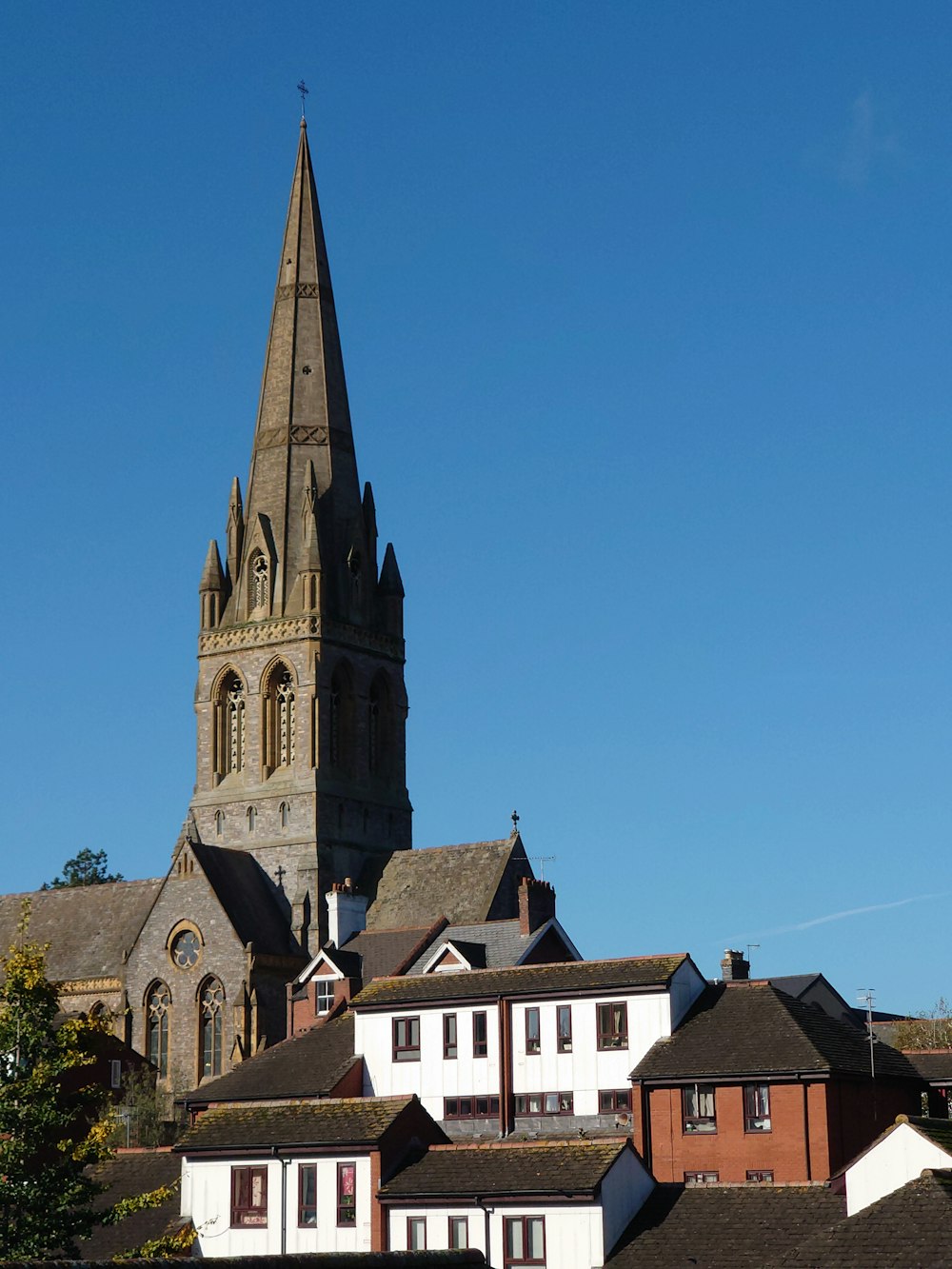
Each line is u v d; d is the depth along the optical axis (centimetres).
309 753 17575
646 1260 7994
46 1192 7669
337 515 18462
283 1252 9169
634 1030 10050
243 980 16388
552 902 13250
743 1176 9388
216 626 18275
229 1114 9712
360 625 18238
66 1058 7862
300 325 19038
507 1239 8475
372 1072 10794
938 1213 6181
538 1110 10244
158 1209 9625
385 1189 8881
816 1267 6100
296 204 19450
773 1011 9812
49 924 18562
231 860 17288
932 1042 13162
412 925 16200
